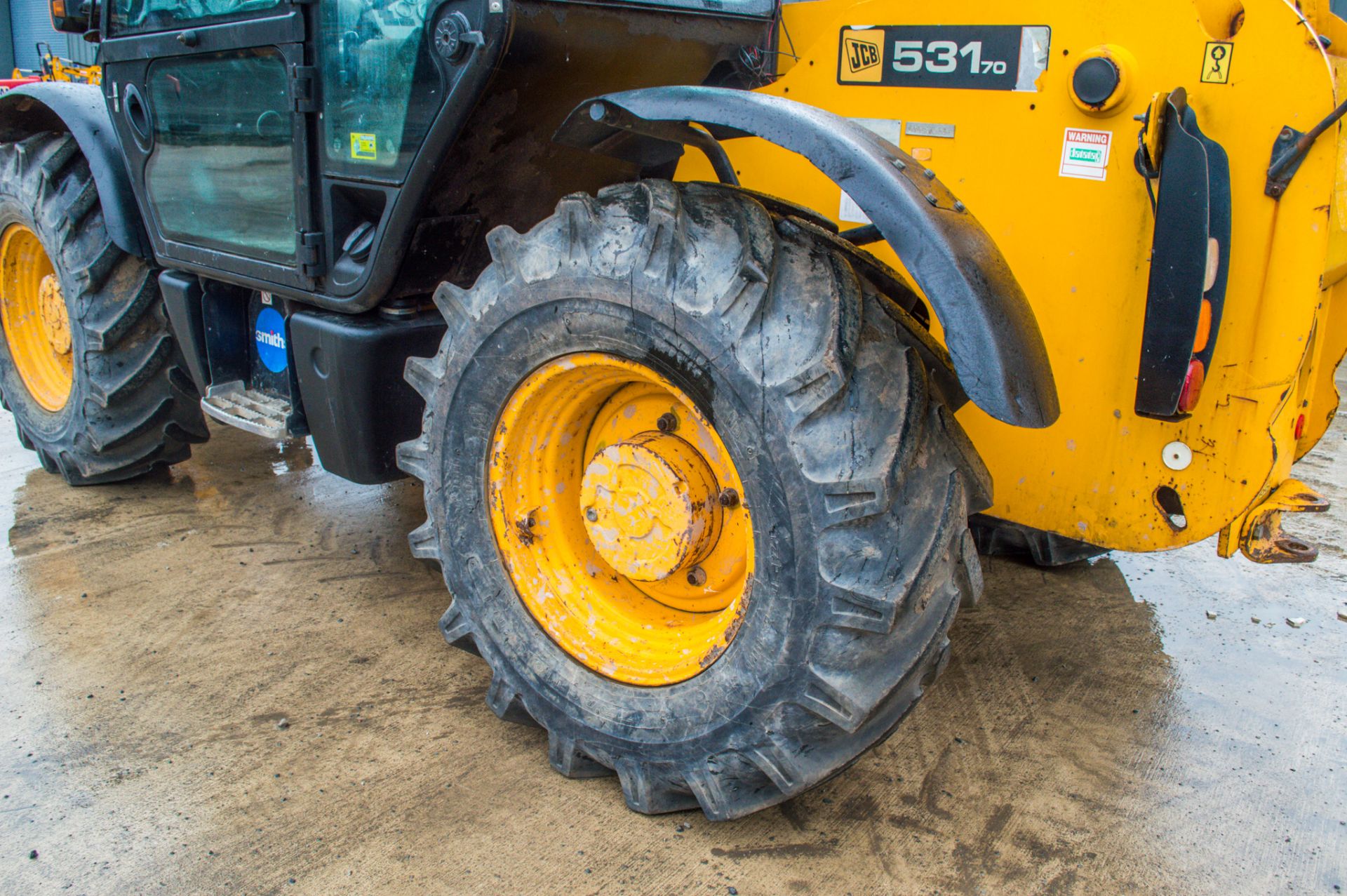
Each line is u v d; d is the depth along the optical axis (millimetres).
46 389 3803
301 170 2344
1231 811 2117
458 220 2309
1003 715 2459
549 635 2131
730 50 2355
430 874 1879
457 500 2197
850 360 1668
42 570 3111
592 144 2053
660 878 1882
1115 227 1992
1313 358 2176
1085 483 2150
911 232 1612
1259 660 2740
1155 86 1890
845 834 2021
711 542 2016
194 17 2539
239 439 4406
